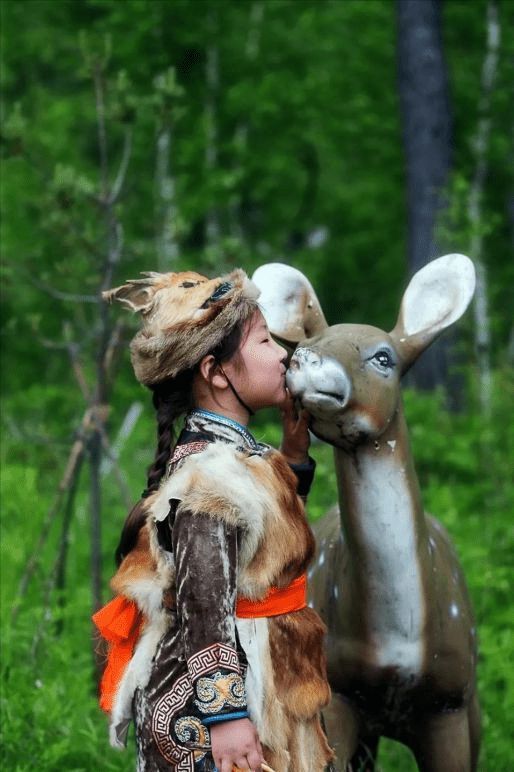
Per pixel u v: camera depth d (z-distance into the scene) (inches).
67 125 1125.7
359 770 323.0
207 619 223.3
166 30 1083.3
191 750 229.0
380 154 1129.4
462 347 721.6
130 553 245.0
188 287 243.4
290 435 273.9
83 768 351.3
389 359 280.2
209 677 221.5
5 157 473.7
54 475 671.1
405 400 662.5
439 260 302.7
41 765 341.4
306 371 269.3
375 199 1196.5
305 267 1216.2
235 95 1117.7
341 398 271.0
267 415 887.1
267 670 232.1
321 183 1223.5
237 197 1142.3
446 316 296.2
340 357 271.7
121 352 475.2
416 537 287.6
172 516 230.5
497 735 384.2
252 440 246.4
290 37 1163.3
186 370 244.1
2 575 479.2
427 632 289.7
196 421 244.4
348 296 1279.5
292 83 1130.7
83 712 370.6
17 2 1161.4
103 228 526.0
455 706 302.4
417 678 292.2
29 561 489.7
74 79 1237.1
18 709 360.8
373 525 285.4
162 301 242.2
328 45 1136.8
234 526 227.5
